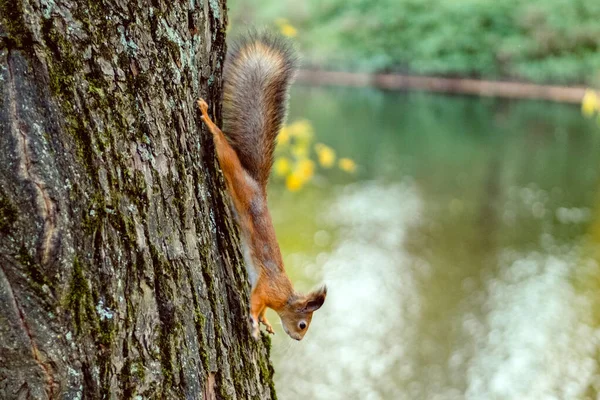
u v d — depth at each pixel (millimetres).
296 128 10062
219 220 2775
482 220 16453
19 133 1835
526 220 16578
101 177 2010
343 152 23328
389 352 9930
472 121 28672
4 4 1833
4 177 1820
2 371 1857
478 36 32344
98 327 1994
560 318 11055
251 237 3227
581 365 9648
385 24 33844
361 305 11375
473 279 12656
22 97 1846
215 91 2861
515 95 32062
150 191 2180
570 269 13250
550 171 21469
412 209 17266
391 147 24344
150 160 2189
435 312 11266
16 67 1842
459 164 22281
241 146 3166
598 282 12570
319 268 12898
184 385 2271
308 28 33406
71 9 1969
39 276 1861
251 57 3260
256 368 2918
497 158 23078
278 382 9047
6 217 1819
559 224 16297
